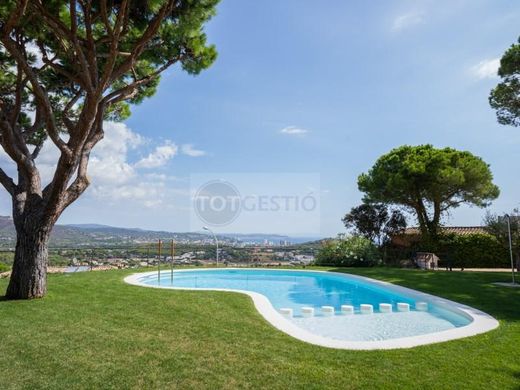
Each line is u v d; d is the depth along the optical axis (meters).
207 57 8.30
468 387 3.23
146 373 3.51
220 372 3.56
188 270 14.73
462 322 6.74
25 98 9.23
